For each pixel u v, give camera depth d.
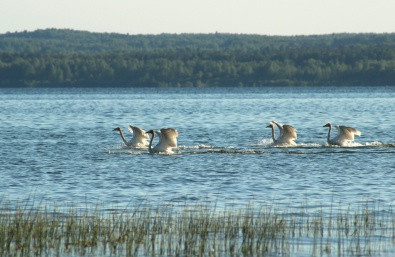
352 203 44.81
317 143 79.00
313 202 45.12
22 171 57.88
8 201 45.25
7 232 36.59
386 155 66.81
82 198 46.50
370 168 58.81
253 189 49.62
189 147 73.06
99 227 37.81
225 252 35.03
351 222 40.06
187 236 36.75
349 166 59.97
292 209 43.09
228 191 48.91
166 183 52.06
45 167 60.12
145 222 39.09
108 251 35.25
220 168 58.91
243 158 64.69
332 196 47.00
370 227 38.94
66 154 69.25
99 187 50.53
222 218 40.28
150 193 48.22
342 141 74.31
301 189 49.56
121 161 63.50
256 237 37.06
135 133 74.50
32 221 38.88
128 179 53.75
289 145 74.56
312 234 37.78
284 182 52.31
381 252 34.94
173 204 44.47
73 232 37.38
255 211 42.38
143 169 58.53
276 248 35.56
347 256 34.41
